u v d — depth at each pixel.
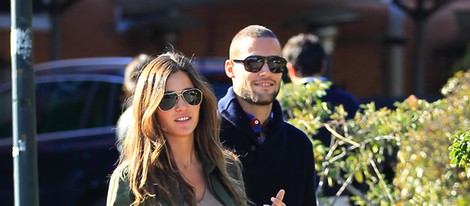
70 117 20.27
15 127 10.48
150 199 8.36
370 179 14.30
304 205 11.10
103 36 41.66
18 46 10.44
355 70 47.59
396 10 47.47
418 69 38.78
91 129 20.05
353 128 12.79
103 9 41.75
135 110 8.63
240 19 44.16
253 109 10.84
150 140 8.52
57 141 19.89
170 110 8.60
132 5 35.19
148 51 41.84
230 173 9.45
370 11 47.38
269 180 10.75
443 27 49.41
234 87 10.98
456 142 10.44
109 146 19.69
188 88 8.70
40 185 19.50
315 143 12.55
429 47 49.22
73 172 19.64
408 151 13.05
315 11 38.50
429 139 13.03
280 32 45.03
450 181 12.97
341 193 13.75
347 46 47.41
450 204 12.85
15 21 10.44
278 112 10.91
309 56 14.34
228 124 10.78
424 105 13.24
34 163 10.49
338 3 42.84
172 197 8.45
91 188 19.52
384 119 12.70
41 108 20.27
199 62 21.08
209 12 43.44
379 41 45.41
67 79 20.69
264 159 10.70
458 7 49.41
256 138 10.75
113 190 8.52
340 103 14.05
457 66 46.75
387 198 12.91
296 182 10.90
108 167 19.55
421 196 12.74
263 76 10.65
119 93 20.14
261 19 44.59
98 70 20.66
